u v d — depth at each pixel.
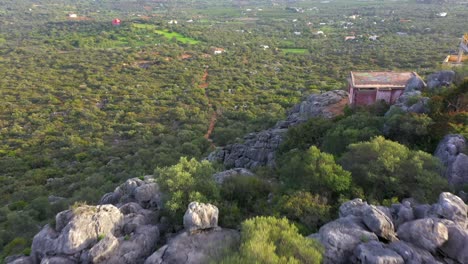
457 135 27.19
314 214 21.39
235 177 27.09
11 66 149.38
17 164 66.19
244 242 17.45
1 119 94.69
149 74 140.88
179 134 75.81
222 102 105.06
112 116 96.44
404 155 24.41
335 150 31.67
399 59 136.00
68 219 21.36
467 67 40.94
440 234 17.42
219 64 155.50
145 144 72.88
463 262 16.80
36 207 41.09
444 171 24.66
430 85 39.47
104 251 19.41
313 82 121.25
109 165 59.56
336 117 40.06
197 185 23.81
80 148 73.31
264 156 41.75
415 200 22.16
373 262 16.08
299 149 35.81
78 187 49.59
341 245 17.47
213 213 20.86
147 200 25.77
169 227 22.47
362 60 143.62
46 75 137.75
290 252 16.67
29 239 30.98
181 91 118.69
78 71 143.12
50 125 90.00
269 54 170.12
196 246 19.14
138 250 20.00
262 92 114.62
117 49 176.50
